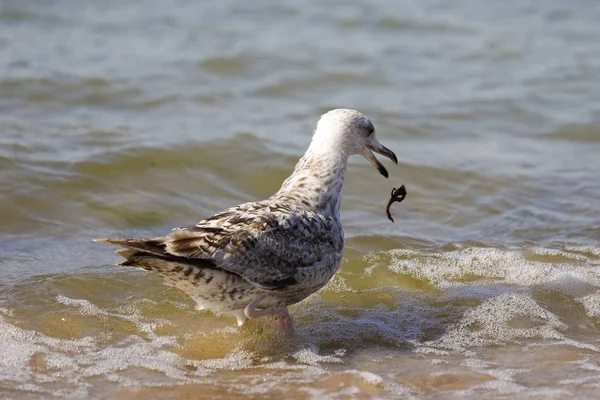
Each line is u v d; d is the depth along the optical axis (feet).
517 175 53.16
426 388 31.17
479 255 43.04
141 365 32.42
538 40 76.89
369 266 41.50
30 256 41.34
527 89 66.69
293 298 34.24
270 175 52.03
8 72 62.75
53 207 46.39
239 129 56.49
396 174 52.60
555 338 35.42
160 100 61.11
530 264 42.09
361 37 75.61
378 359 33.47
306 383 31.35
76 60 66.13
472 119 61.57
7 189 46.98
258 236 32.01
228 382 31.37
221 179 51.21
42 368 31.78
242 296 32.76
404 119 60.85
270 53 70.18
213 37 73.00
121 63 66.23
